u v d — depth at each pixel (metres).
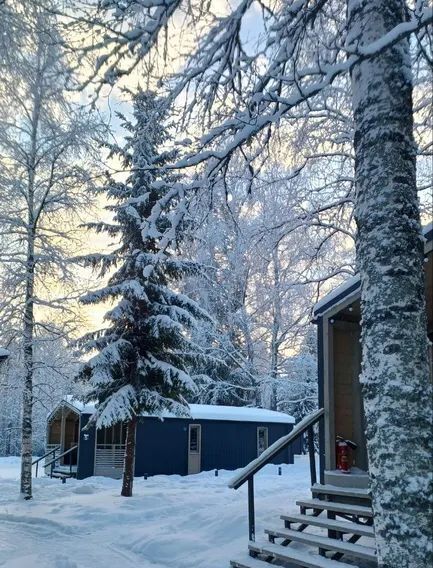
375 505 3.37
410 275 3.56
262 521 7.90
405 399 3.35
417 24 3.27
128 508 11.53
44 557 7.67
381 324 3.51
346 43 4.10
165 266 13.90
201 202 6.22
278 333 23.69
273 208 11.51
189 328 15.12
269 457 7.15
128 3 4.55
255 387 26.78
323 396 7.53
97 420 13.60
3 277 13.89
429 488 3.23
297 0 4.45
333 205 11.39
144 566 7.28
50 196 13.91
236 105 5.29
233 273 12.29
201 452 22.34
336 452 7.37
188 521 9.06
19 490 15.31
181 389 14.57
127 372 14.48
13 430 32.81
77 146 12.17
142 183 13.46
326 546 6.00
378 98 3.81
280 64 4.80
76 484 17.47
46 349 14.88
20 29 5.35
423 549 3.14
